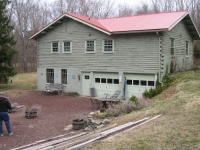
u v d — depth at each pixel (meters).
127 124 8.99
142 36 19.78
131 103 13.25
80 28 22.94
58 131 11.95
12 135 11.31
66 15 22.95
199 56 36.09
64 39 24.09
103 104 16.98
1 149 9.49
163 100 13.18
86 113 15.89
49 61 25.44
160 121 8.75
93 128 11.55
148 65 19.64
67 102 20.03
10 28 28.02
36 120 14.22
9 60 27.30
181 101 11.85
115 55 21.19
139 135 7.29
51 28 24.75
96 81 22.70
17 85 30.31
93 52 22.39
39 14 60.09
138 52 20.05
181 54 23.03
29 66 53.38
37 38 26.06
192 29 24.55
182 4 47.47
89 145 6.65
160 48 18.98
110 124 10.97
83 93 23.44
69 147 6.82
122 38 20.73
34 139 10.74
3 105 11.03
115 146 6.48
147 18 21.84
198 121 8.29
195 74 19.05
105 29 20.67
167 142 6.60
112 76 21.73
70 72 24.05
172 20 19.89
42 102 20.16
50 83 25.50
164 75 19.27
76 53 23.48
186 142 6.54
